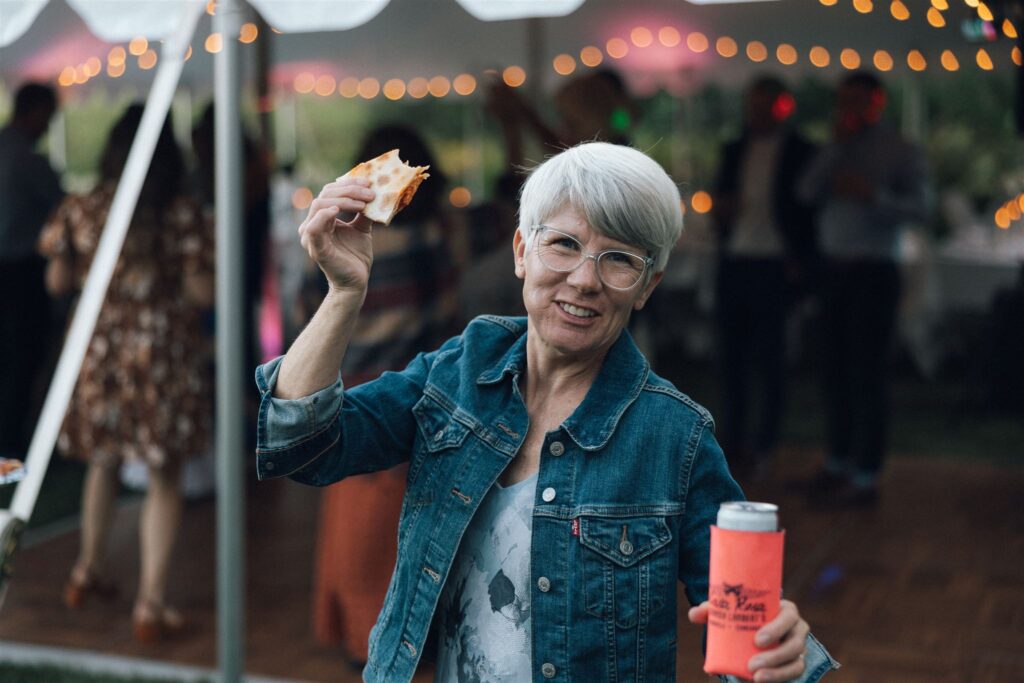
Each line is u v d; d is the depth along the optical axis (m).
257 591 4.46
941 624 4.08
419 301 3.50
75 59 5.35
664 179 1.46
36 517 5.39
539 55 6.65
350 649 3.61
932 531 5.29
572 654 1.45
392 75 7.57
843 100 5.54
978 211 9.05
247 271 6.04
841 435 6.02
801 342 8.98
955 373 8.67
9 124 5.37
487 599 1.51
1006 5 3.50
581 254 1.45
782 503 5.78
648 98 8.57
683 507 1.47
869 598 4.36
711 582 1.28
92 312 2.96
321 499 5.90
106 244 3.06
